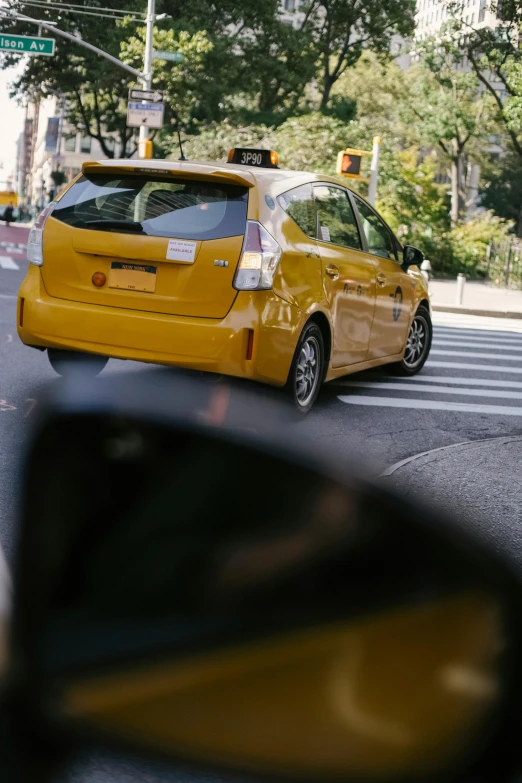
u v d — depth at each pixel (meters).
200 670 0.86
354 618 0.88
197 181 6.27
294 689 0.86
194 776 0.86
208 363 5.94
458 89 59.75
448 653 0.90
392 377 9.35
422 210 37.81
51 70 50.09
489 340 14.51
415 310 8.96
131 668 0.86
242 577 0.86
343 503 0.88
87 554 0.86
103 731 0.85
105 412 0.86
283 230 6.25
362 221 7.93
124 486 0.85
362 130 36.75
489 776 0.92
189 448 0.85
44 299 6.43
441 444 6.39
